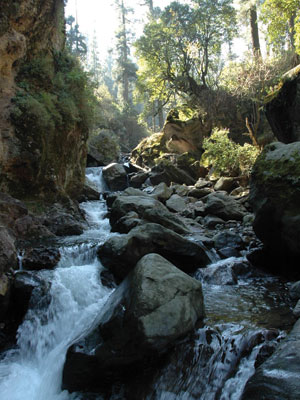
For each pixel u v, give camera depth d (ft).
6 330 17.01
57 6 37.27
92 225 33.88
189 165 56.95
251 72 56.29
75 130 37.11
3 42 27.94
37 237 26.68
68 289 18.13
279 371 8.11
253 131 55.93
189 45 71.92
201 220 34.63
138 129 115.75
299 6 39.42
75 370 12.50
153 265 14.35
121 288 15.24
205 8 68.90
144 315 12.07
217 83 67.21
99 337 13.03
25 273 18.69
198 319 14.05
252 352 11.30
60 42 39.34
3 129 27.91
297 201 18.85
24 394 13.38
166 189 45.80
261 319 14.21
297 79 33.17
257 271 21.35
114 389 12.19
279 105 35.42
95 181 57.72
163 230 20.80
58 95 34.40
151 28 73.82
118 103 132.26
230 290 18.66
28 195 30.48
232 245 25.27
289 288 18.56
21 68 31.42
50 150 32.14
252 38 66.69
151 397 11.16
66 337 16.01
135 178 58.03
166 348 12.21
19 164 28.73
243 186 44.29
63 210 32.58
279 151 21.01
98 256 20.97
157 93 81.56
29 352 16.03
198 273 20.81
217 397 10.48
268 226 20.54
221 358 11.60
